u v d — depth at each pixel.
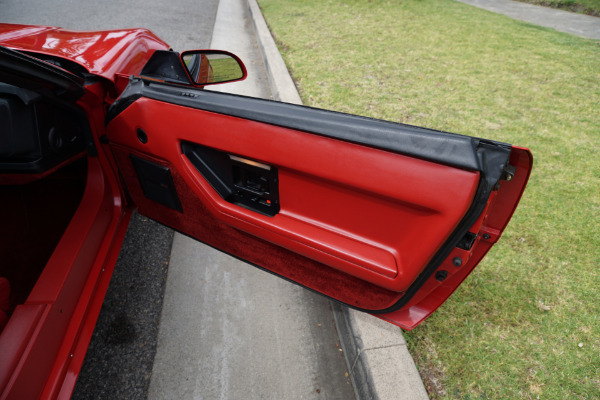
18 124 1.37
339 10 8.37
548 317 1.97
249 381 1.75
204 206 1.61
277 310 2.09
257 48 6.17
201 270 2.28
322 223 1.34
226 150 1.36
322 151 1.15
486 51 6.12
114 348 1.82
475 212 0.99
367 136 1.07
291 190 1.35
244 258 1.70
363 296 1.39
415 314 1.37
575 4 10.95
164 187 1.69
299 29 6.82
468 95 4.43
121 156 1.75
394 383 1.61
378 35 6.69
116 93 1.75
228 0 10.20
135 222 2.54
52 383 1.22
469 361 1.77
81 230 1.57
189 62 1.82
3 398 1.00
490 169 0.93
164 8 7.88
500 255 2.32
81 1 7.47
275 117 1.22
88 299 1.49
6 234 1.99
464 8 9.36
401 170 1.04
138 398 1.65
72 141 1.63
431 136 0.99
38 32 2.19
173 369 1.77
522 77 5.09
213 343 1.89
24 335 1.15
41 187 2.25
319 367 1.84
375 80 4.71
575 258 2.32
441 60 5.59
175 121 1.43
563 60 5.85
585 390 1.67
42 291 1.31
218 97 1.34
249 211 1.49
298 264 1.49
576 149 3.44
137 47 2.21
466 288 2.11
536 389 1.68
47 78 1.31
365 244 1.26
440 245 1.07
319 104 3.97
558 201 2.78
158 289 2.14
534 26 8.09
